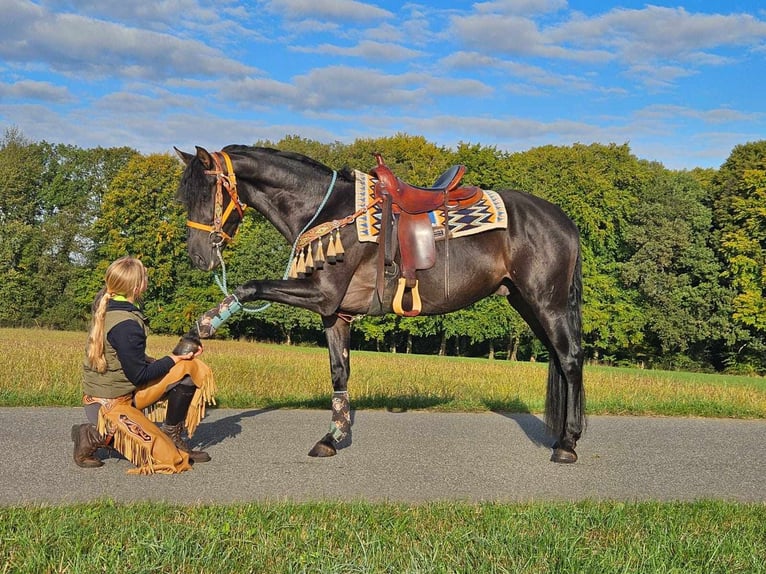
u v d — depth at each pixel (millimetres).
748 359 40562
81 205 55281
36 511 4059
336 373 5977
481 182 41281
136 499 4551
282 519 4012
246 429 6988
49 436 6309
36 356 14930
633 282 42344
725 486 5570
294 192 5754
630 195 43031
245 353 26031
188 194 5680
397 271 5754
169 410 5551
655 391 12664
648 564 3463
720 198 42062
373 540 3584
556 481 5484
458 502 4645
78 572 3125
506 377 16312
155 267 47219
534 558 3479
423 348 48844
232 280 45500
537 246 6012
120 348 5105
